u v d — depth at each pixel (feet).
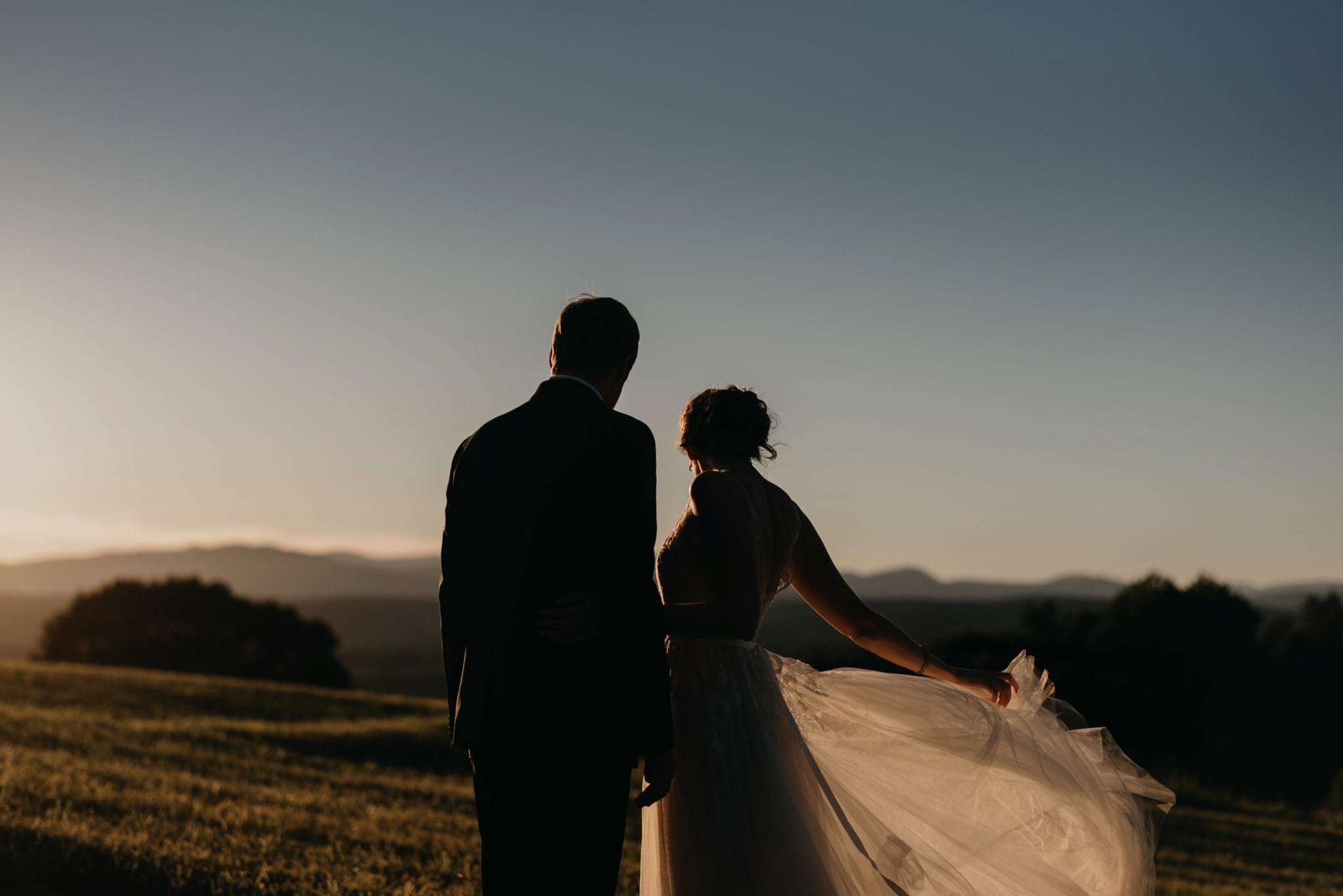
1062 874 13.37
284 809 29.37
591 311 11.19
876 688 14.07
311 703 73.15
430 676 345.31
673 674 12.70
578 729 10.11
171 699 65.46
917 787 13.66
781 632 250.78
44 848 19.51
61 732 40.75
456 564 11.08
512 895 10.13
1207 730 144.56
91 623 221.25
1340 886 36.06
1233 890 32.19
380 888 20.31
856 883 12.34
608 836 10.30
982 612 340.18
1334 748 153.99
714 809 12.21
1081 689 130.72
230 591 232.32
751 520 12.69
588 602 10.19
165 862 20.06
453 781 46.80
